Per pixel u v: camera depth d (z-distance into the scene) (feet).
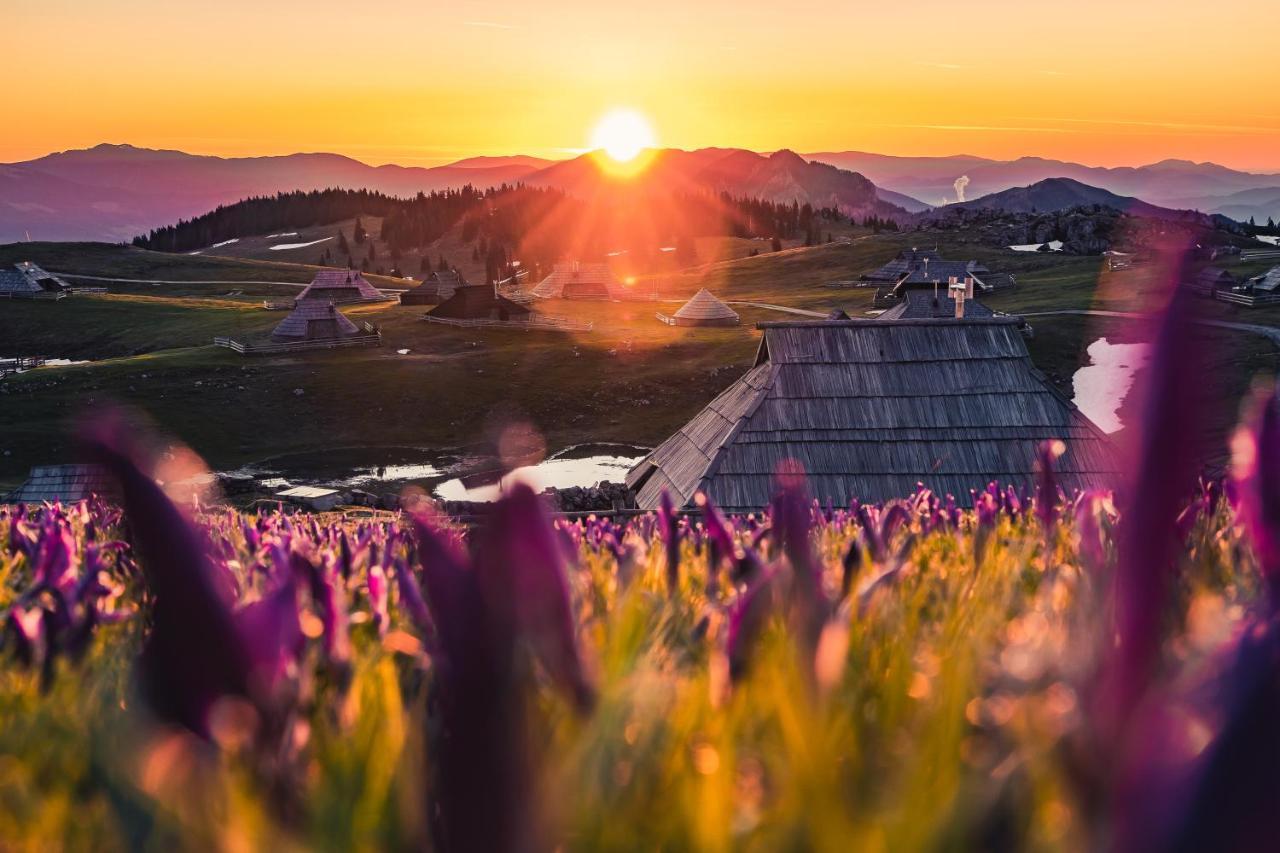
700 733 3.80
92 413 2.13
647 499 100.78
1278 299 336.29
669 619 6.15
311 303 373.81
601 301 539.29
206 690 2.19
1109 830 1.66
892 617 6.13
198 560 2.21
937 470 92.73
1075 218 583.58
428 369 331.36
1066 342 320.50
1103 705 1.79
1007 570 7.34
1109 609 1.96
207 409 292.81
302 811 2.75
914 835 2.29
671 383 320.29
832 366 98.68
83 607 6.74
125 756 2.22
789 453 93.81
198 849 2.14
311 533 13.43
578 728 3.26
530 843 1.83
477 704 1.86
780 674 3.61
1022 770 2.25
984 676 3.34
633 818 3.03
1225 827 1.45
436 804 2.29
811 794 2.57
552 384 320.50
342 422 291.58
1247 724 1.48
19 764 4.30
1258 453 1.82
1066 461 91.20
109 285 643.45
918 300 367.25
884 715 4.29
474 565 1.98
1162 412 1.72
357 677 4.75
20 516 16.43
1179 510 1.72
